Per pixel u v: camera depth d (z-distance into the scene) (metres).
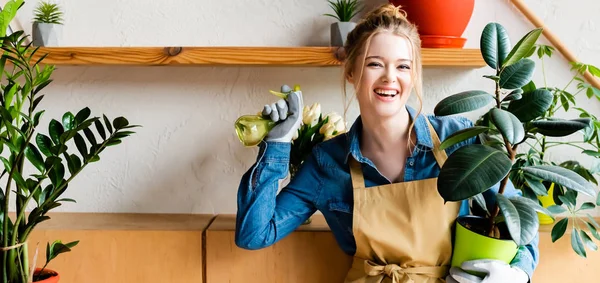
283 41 1.28
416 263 0.98
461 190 0.76
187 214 1.33
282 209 1.06
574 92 1.26
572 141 1.26
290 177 1.24
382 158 1.03
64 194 1.35
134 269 1.15
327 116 1.14
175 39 1.29
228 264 1.14
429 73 1.27
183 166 1.33
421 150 1.00
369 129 1.00
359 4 1.25
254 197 1.00
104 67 1.31
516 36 1.26
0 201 0.95
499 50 0.91
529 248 0.96
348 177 1.04
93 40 1.29
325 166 1.06
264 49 1.13
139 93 1.31
